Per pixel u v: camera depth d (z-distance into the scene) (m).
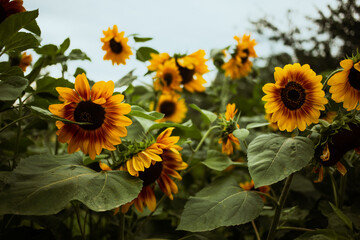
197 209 0.83
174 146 0.79
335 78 0.75
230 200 0.84
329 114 0.87
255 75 1.81
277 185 0.94
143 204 0.84
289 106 0.77
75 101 0.70
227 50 1.58
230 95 1.86
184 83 1.38
